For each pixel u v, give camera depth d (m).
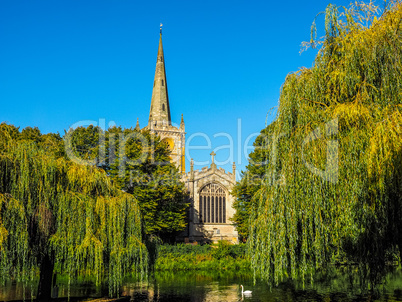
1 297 31.48
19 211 21.09
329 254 17.17
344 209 15.75
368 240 15.30
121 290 37.25
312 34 18.91
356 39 17.20
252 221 19.56
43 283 26.64
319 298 30.55
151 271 31.75
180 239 84.62
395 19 16.84
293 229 16.64
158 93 104.94
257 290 35.69
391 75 16.31
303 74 18.89
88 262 24.84
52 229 24.38
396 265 17.38
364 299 29.00
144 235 30.89
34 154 23.83
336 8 18.81
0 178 21.83
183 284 41.31
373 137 15.26
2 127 24.08
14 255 21.16
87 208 25.50
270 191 18.17
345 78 17.05
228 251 62.50
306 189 16.64
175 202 65.25
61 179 25.39
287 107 18.31
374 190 14.98
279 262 16.78
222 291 36.06
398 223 14.91
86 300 28.36
